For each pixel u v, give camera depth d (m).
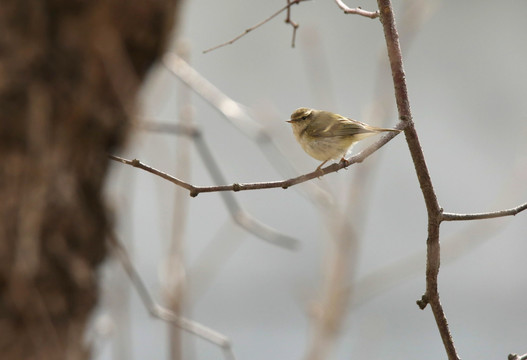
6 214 5.86
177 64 8.77
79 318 6.30
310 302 10.62
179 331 7.33
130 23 6.19
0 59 5.86
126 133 6.59
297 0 6.73
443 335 6.01
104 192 6.53
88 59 6.10
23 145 5.91
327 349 10.02
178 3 6.55
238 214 8.03
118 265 6.98
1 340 5.84
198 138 7.84
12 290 5.88
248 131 9.05
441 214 5.96
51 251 6.04
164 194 8.30
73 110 6.07
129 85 6.21
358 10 6.54
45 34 5.98
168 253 8.01
